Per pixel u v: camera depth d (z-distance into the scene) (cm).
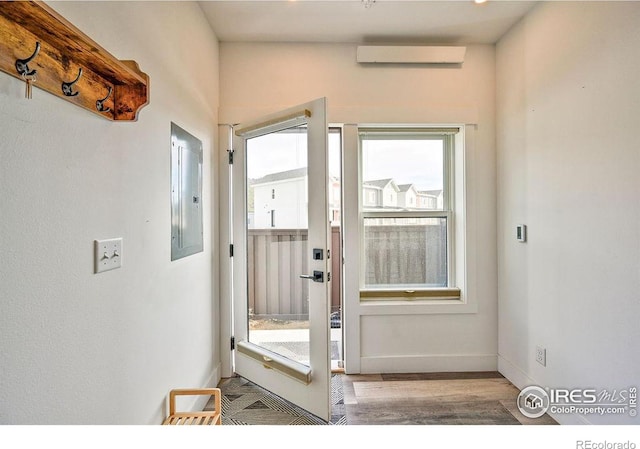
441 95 248
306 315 209
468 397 213
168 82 156
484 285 251
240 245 232
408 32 233
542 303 199
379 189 262
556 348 187
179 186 168
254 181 231
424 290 260
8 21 73
